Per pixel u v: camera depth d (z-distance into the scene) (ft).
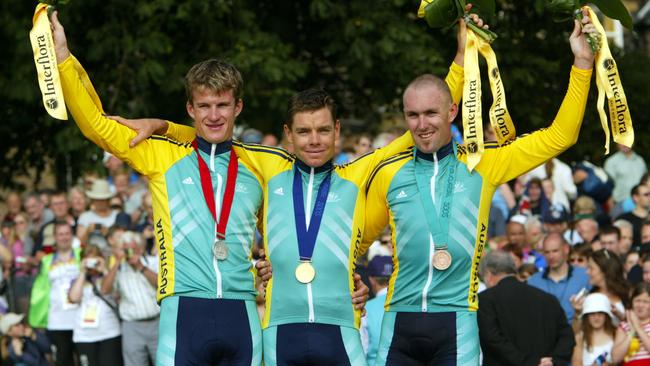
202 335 37.96
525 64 100.83
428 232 39.09
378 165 40.27
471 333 38.96
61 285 66.13
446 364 38.91
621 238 67.41
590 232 67.92
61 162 102.53
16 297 71.36
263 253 40.01
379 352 39.73
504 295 50.98
